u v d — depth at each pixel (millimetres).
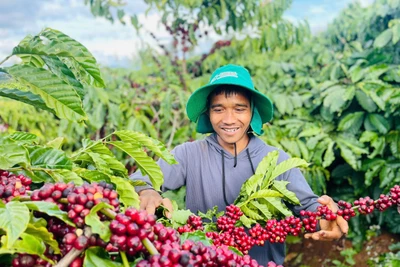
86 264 707
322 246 3338
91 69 1101
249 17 3656
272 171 1325
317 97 3156
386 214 3113
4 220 679
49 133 3455
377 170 2898
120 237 693
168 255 693
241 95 1585
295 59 4062
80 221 713
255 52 3783
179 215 1184
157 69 3881
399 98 2699
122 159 3076
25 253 717
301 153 3027
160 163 1654
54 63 1077
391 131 2912
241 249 1210
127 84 3355
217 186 1646
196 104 1684
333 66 3238
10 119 3254
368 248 3184
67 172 990
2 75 969
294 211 1550
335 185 3434
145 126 3184
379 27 3516
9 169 989
